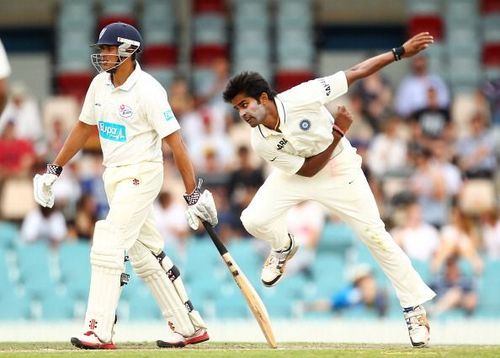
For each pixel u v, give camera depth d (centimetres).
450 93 6162
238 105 2628
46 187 2744
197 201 2653
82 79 6750
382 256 2800
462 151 5528
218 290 4675
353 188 2778
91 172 5297
